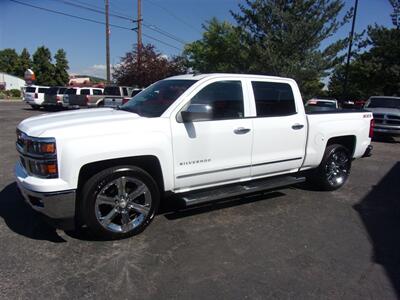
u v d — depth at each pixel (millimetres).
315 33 19078
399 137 15523
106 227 3949
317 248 4066
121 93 22016
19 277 3270
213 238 4211
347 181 7180
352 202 5781
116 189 4039
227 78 4773
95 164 3875
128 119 4066
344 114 6223
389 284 3379
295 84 5539
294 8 19188
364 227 4742
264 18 19484
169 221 4672
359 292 3238
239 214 5023
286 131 5297
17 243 3904
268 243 4145
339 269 3623
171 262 3629
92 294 3064
